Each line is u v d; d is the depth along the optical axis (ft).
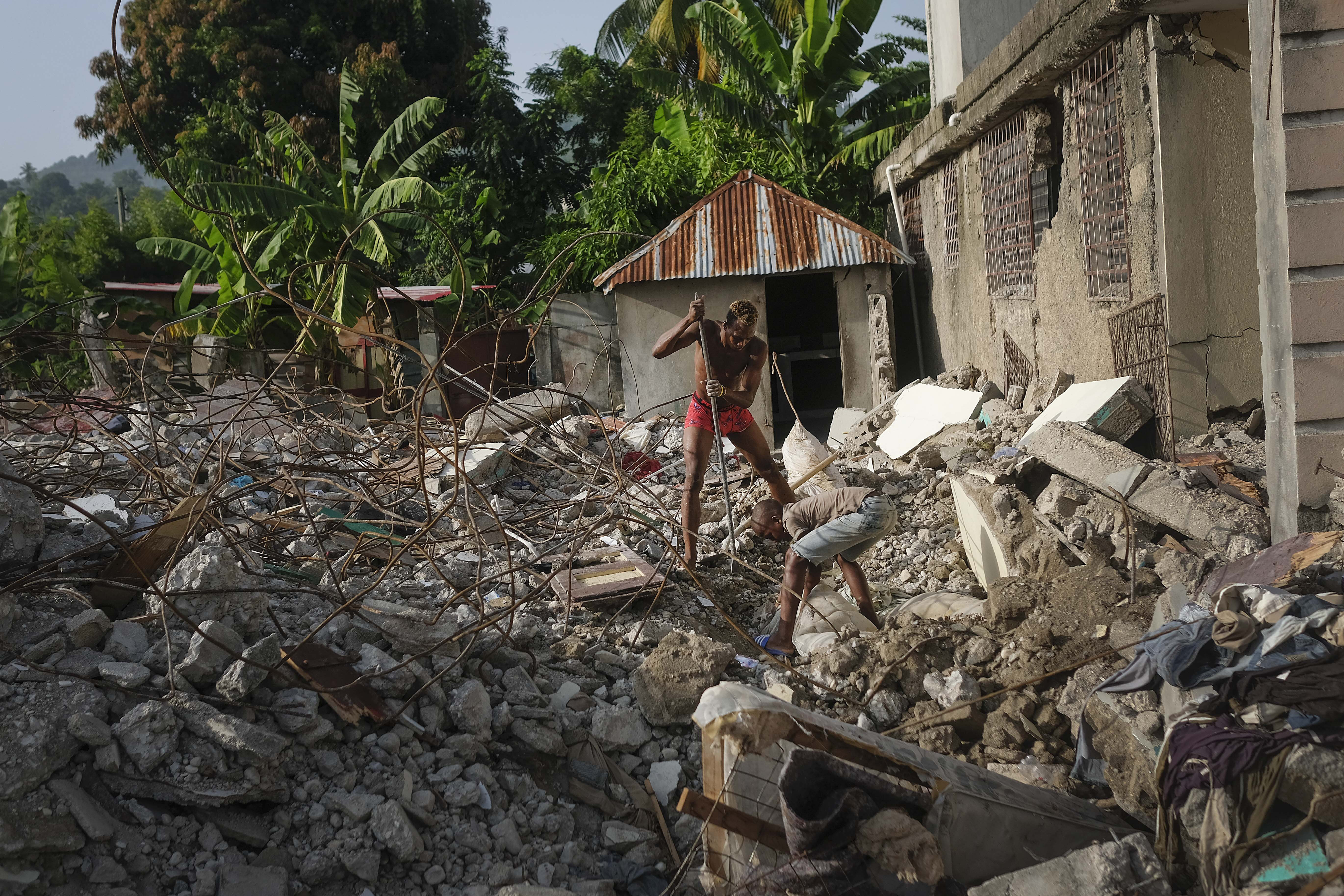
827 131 52.31
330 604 13.61
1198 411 19.06
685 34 56.18
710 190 51.80
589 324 42.24
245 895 9.27
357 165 51.42
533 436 27.66
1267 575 11.62
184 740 10.02
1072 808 9.80
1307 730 8.35
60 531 15.05
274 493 21.15
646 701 12.96
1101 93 21.44
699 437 19.88
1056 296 24.75
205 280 59.11
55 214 99.45
